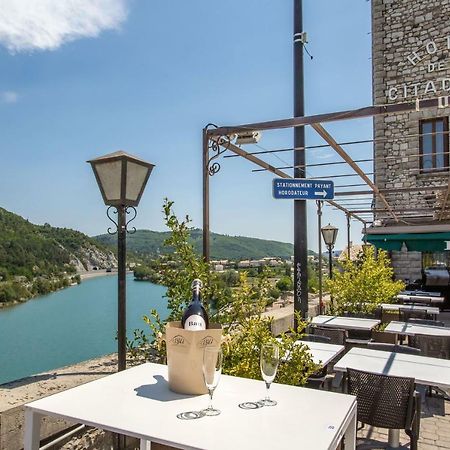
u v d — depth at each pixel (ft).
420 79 49.39
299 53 22.85
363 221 45.65
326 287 32.17
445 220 40.78
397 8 50.98
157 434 6.02
